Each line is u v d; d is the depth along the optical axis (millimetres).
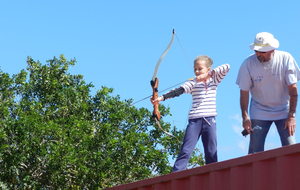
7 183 12992
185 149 7168
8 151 12820
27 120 13047
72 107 15523
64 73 16109
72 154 13141
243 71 6969
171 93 7207
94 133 14570
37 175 13281
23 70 15539
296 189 5117
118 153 14031
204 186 6340
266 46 6656
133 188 7770
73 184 13609
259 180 5516
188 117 7262
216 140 7191
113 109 15594
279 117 6938
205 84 7211
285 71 6781
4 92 14961
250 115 7078
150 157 14414
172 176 6867
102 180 13789
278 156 5316
